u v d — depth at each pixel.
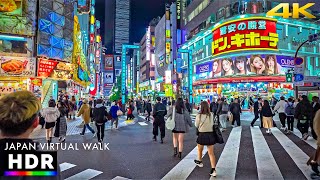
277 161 6.99
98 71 70.62
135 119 22.06
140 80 94.69
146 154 8.05
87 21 47.16
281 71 31.78
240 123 16.53
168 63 55.41
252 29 31.20
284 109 12.88
